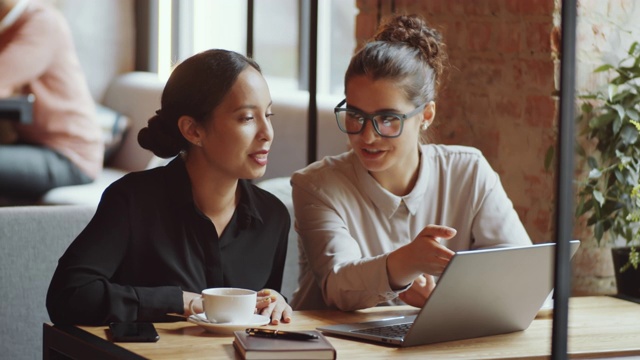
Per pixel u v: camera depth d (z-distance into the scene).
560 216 1.55
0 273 2.21
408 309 2.13
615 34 2.87
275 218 2.16
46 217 2.28
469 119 3.19
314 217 2.24
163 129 2.05
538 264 1.85
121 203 1.97
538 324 2.02
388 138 2.16
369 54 2.15
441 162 2.36
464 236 2.36
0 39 4.78
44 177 4.56
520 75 3.00
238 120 1.97
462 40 3.21
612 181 2.81
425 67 2.20
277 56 4.58
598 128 2.81
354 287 2.06
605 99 2.81
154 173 2.06
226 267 2.06
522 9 2.99
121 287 1.89
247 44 3.24
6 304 2.22
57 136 4.71
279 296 2.03
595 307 2.23
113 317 1.86
